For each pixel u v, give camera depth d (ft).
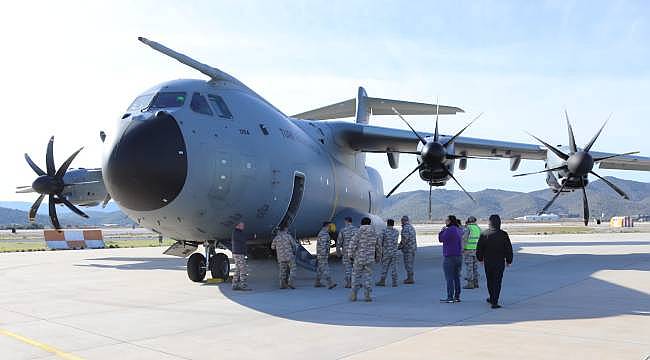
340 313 27.09
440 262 58.59
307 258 40.70
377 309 28.22
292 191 43.47
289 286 37.11
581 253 66.64
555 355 18.33
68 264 60.29
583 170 50.75
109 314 27.61
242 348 19.99
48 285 40.60
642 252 67.72
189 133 34.27
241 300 31.71
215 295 33.91
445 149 51.44
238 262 35.86
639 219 493.36
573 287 35.78
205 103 36.99
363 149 59.57
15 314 27.96
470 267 36.73
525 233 156.35
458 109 67.51
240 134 37.83
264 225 41.96
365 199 63.67
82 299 33.01
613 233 152.87
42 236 198.49
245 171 37.27
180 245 47.60
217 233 38.24
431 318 25.46
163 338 21.84
